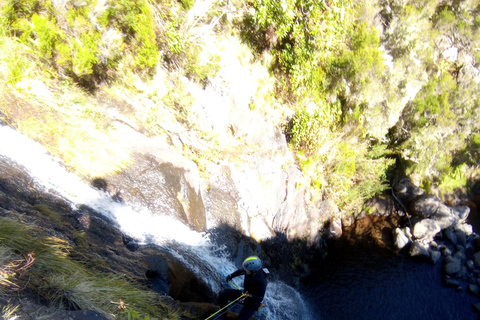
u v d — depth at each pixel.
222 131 9.13
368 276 11.99
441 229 14.53
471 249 14.45
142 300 4.16
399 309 11.12
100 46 6.98
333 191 12.80
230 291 5.23
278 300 8.99
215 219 7.98
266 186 9.91
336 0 11.16
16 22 6.30
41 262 3.43
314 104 11.61
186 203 7.38
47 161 5.66
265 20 10.06
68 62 6.74
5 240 3.31
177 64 8.46
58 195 5.21
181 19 8.32
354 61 11.99
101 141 6.68
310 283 10.98
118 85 7.48
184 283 5.63
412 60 13.86
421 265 12.84
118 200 6.29
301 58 10.78
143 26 7.48
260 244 9.31
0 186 4.38
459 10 16.39
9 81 6.08
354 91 12.31
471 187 18.09
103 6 6.82
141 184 6.79
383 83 13.05
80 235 4.63
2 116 5.64
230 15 9.66
